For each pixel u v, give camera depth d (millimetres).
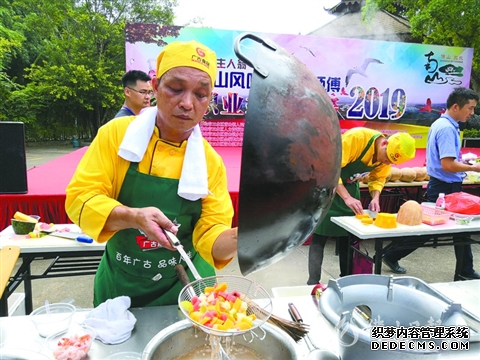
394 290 1055
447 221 2732
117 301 1144
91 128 15797
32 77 14023
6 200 3311
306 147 625
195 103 1025
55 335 1023
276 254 707
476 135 10898
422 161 6750
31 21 13977
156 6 15539
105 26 13867
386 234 2463
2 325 1078
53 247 2051
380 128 7426
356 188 3055
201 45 1043
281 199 628
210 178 1296
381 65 7160
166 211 1219
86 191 1126
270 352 951
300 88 656
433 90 7492
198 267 1427
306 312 1201
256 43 710
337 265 3824
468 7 10258
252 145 598
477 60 11203
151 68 6355
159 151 1198
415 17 11164
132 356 948
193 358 955
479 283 1496
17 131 3254
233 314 848
